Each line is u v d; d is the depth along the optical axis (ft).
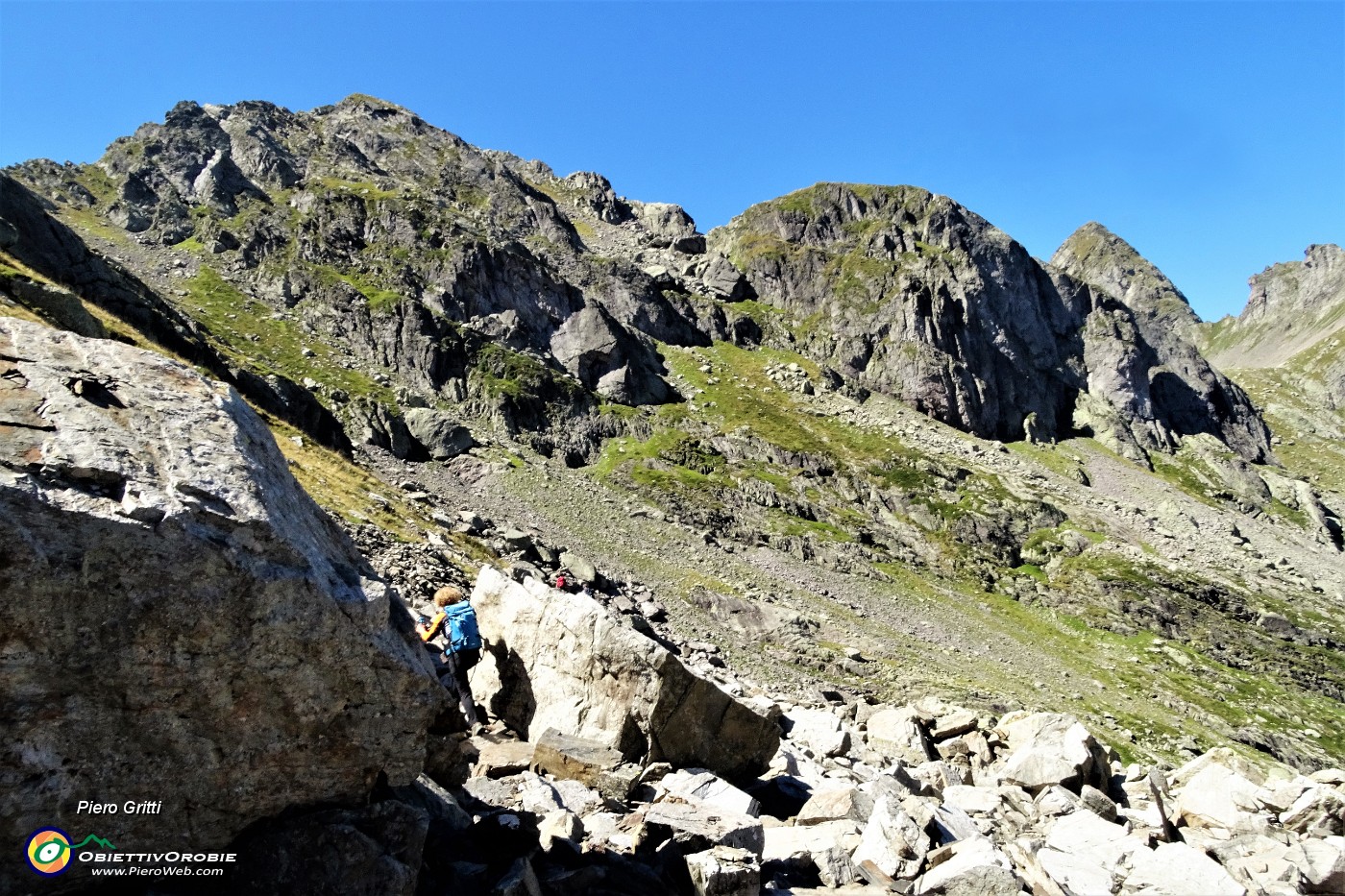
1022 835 49.62
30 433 20.42
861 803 41.81
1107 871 42.98
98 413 22.31
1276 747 245.04
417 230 454.40
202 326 313.32
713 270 639.76
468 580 107.24
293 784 22.48
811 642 199.82
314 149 609.42
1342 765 246.27
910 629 257.96
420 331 371.97
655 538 267.59
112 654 19.47
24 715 18.57
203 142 580.71
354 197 474.08
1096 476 525.34
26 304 127.44
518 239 562.25
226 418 25.02
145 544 19.65
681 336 555.28
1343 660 331.57
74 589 18.83
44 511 18.56
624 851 31.04
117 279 197.98
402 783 24.52
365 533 106.63
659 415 420.36
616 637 42.39
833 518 356.79
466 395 359.05
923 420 515.09
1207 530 463.01
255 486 22.89
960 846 37.70
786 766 49.39
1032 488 437.99
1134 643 315.17
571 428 367.66
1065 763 60.39
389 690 23.86
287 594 21.79
